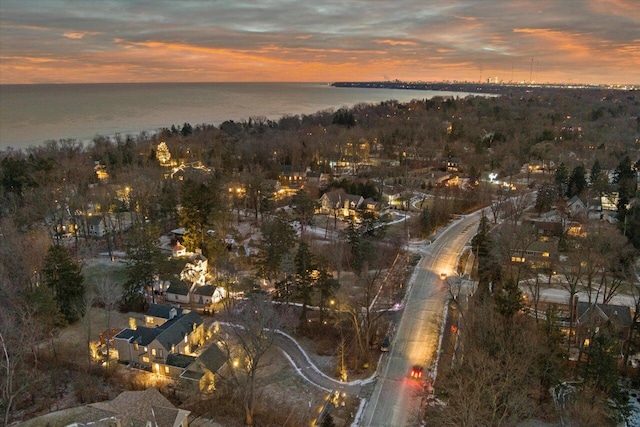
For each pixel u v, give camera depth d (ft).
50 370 185.06
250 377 167.02
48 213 320.70
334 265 270.05
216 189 338.54
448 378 153.38
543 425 147.74
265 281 263.90
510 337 152.46
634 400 161.07
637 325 180.55
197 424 156.97
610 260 221.46
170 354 189.88
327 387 179.42
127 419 138.72
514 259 268.00
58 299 221.87
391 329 215.92
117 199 349.41
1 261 222.28
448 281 262.26
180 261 270.26
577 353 186.39
